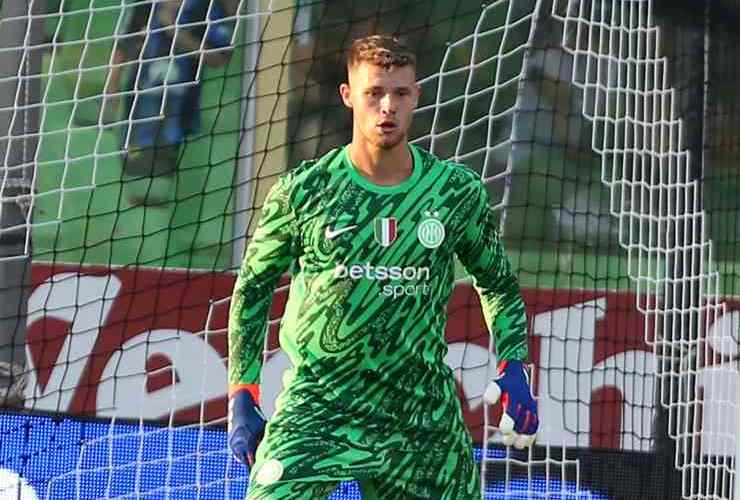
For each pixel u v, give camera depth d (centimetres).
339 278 1455
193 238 2330
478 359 2322
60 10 2262
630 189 2370
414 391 1480
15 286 2255
